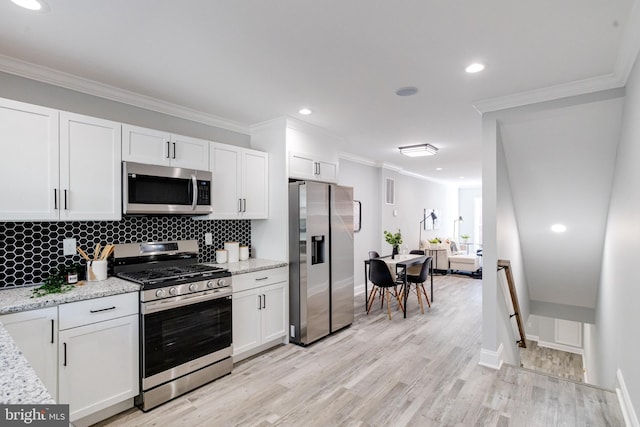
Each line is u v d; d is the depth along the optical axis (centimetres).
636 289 220
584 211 396
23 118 217
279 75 261
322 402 253
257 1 170
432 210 940
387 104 326
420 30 197
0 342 121
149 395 242
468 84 277
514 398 259
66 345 208
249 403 252
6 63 232
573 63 238
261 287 338
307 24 192
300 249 368
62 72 254
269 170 388
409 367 313
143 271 291
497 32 199
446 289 666
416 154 535
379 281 480
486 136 319
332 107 335
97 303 221
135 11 179
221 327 291
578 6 173
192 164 312
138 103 304
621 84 256
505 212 374
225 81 273
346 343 374
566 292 527
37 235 250
